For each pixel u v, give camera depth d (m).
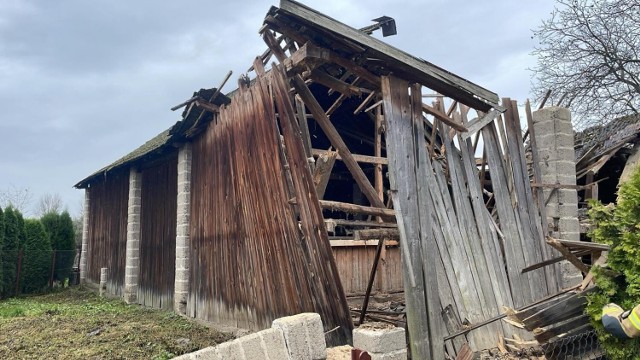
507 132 5.91
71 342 6.18
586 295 3.71
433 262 4.72
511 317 3.83
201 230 7.82
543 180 6.29
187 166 8.52
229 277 6.76
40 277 14.88
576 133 11.14
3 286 13.59
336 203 4.86
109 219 13.13
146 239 10.55
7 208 14.29
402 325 5.30
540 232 5.83
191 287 8.09
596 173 8.32
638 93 11.76
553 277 5.77
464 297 4.87
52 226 16.62
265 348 3.15
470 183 5.46
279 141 5.46
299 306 5.18
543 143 6.36
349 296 8.14
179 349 5.78
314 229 4.85
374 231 4.79
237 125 6.53
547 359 4.08
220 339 6.31
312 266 4.95
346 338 4.57
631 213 3.47
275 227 5.59
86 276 14.99
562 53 12.62
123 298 11.27
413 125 5.00
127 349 5.77
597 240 3.66
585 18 12.22
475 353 4.74
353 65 4.77
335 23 4.26
